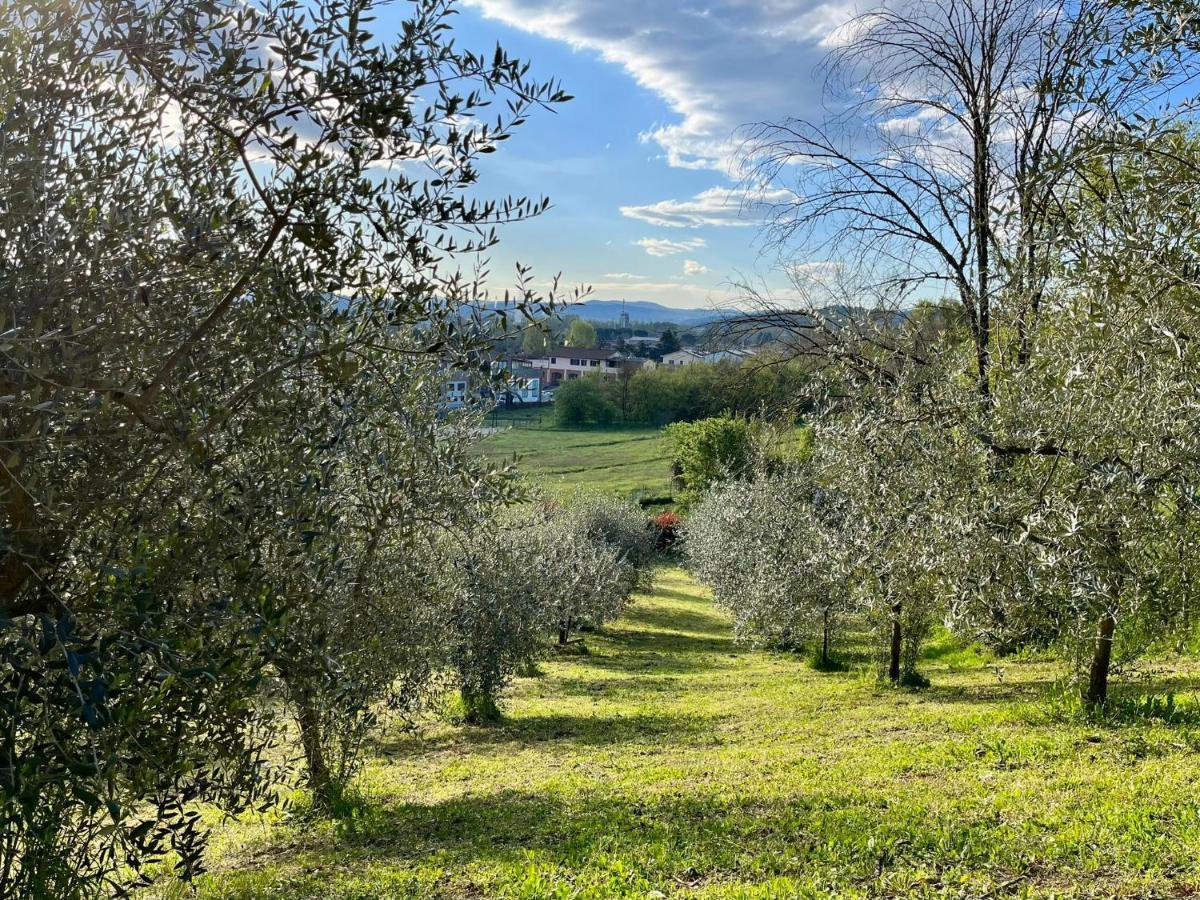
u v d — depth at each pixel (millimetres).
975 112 16562
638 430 80938
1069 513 6492
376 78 4125
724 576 26953
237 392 4035
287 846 8477
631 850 7148
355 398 4688
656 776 10164
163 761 4117
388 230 4422
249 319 4230
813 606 20094
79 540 3842
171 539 3865
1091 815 6676
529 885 6422
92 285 3590
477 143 4438
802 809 7863
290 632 4668
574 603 27156
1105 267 5172
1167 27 5109
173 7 4062
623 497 58625
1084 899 5273
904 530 9383
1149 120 5145
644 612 38344
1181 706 9898
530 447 73375
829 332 13914
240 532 4035
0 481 3430
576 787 9984
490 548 14836
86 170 3941
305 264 4285
